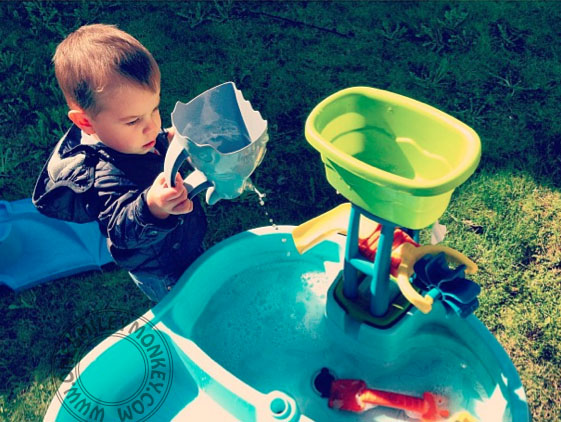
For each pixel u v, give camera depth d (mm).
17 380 2055
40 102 2801
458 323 1684
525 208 2398
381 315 1669
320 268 1931
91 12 3174
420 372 1722
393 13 3133
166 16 3152
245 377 1759
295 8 3182
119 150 1583
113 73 1458
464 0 3164
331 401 1665
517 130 2646
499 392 1590
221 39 3055
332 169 1401
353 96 1463
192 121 1558
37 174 2572
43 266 2275
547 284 2189
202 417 1633
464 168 1264
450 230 2354
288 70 2918
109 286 2270
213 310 1870
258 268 1937
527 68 2871
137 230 1501
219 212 2447
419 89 2816
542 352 2035
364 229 1635
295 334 1831
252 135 1558
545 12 3096
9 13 3166
